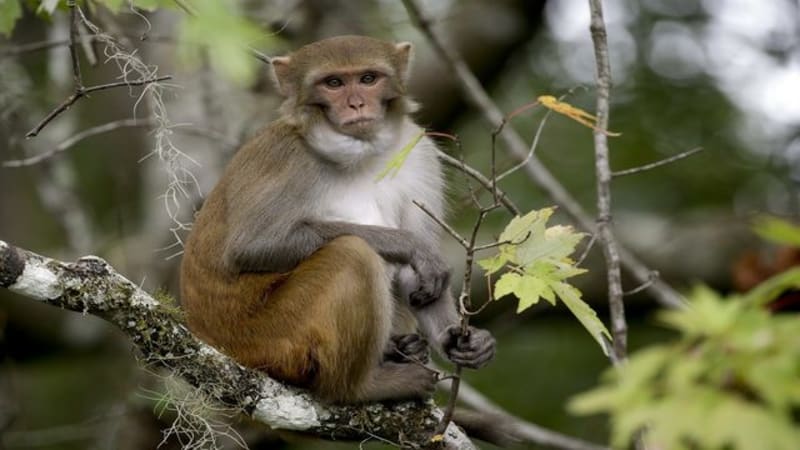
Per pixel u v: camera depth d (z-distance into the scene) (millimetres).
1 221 20562
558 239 9156
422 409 10680
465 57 19062
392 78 11797
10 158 19812
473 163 20344
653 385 7309
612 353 10891
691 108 21094
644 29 21359
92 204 20844
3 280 8969
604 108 11398
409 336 11383
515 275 9000
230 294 11281
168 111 16219
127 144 19875
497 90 21531
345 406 10609
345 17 17281
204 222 11617
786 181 20938
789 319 7391
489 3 19453
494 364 19438
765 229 7863
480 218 8633
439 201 12367
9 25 12305
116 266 17281
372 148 11727
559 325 19688
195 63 9742
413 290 11523
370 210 12008
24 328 19031
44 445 19953
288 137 11703
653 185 20969
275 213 11359
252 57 11883
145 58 16156
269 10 15914
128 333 9469
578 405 7270
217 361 9969
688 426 6992
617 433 7105
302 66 11742
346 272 10812
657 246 18969
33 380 20812
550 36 21562
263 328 10984
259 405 10242
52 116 9688
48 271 9086
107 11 13680
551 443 14570
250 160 11594
